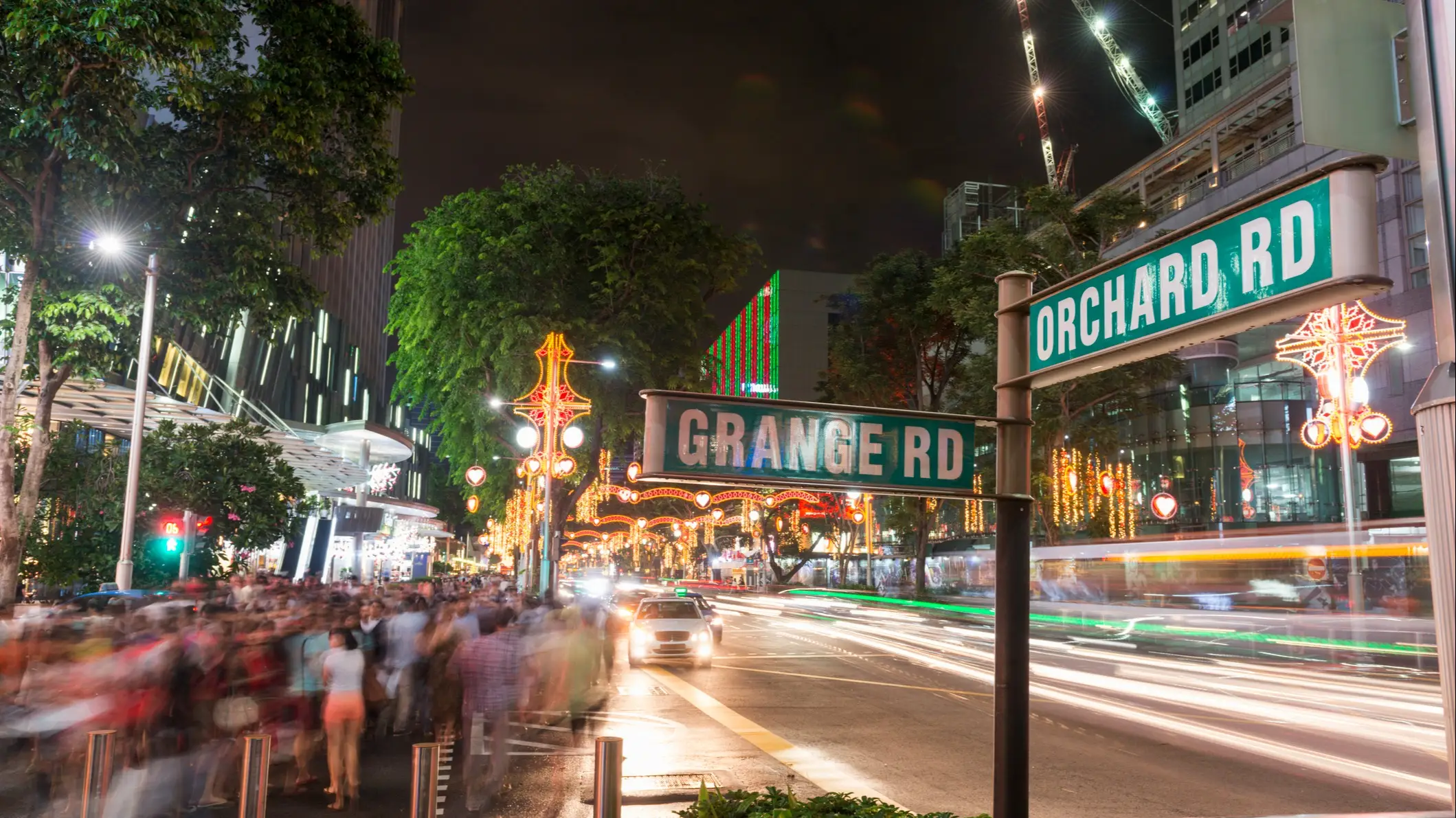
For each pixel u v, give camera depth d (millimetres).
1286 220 2922
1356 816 3000
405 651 13922
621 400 35562
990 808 9172
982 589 55031
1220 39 77375
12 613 13359
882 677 21391
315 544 56719
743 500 61562
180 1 15445
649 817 8711
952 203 132500
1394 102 2883
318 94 18734
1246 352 58875
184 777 9555
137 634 10188
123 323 18500
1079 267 37719
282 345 58344
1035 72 142625
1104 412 41406
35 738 10188
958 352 54500
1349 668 22594
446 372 34906
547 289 33438
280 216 20828
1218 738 13406
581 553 168625
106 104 15922
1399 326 27219
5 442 17594
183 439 27250
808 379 141000
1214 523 55219
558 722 14641
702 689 18938
